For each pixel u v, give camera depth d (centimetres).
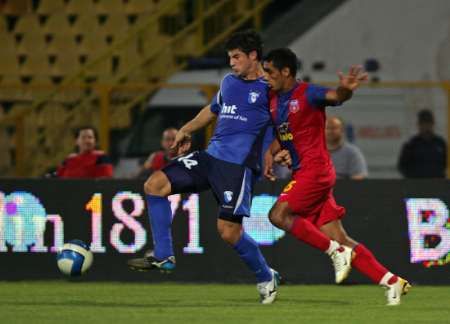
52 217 3872
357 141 5609
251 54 2953
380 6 5897
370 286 3769
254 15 6769
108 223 3866
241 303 3145
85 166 4588
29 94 6178
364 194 3822
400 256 3812
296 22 6284
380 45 5897
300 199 2970
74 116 6194
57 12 6988
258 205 3819
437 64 5903
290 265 3828
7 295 3394
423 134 5447
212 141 3012
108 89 5478
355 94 5609
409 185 3812
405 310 2942
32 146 6156
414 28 5903
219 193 2973
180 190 3012
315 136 2962
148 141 5600
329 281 3834
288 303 3142
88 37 6906
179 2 6744
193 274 3853
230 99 2973
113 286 3728
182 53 6744
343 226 3825
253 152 2981
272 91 2962
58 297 3328
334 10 5869
